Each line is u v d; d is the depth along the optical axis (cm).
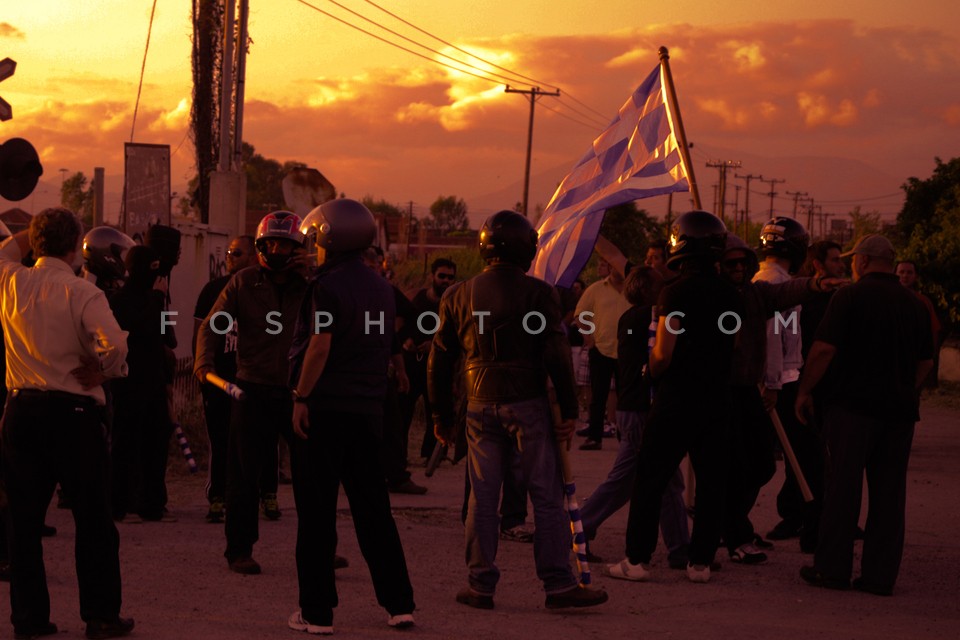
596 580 689
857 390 677
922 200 4578
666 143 942
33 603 530
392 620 562
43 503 539
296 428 550
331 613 552
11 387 539
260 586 646
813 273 853
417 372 1151
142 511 843
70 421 529
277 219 709
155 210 1323
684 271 667
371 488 562
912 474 1198
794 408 733
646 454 679
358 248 566
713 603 635
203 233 1542
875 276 686
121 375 537
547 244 973
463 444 842
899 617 614
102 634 527
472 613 603
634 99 964
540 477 609
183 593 624
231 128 1928
